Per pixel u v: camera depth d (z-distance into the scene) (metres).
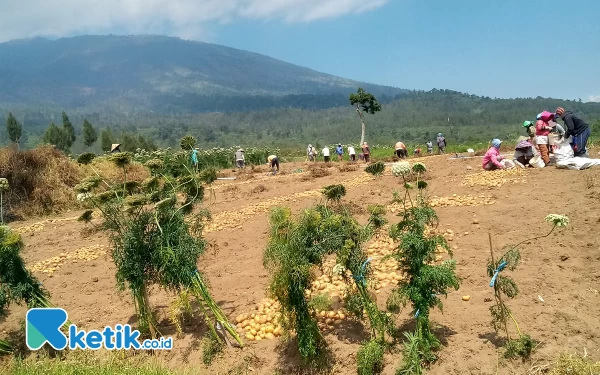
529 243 7.73
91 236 12.45
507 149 23.78
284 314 5.50
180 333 6.12
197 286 5.98
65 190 18.14
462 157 20.00
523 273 6.68
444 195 11.85
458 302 6.14
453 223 9.37
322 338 5.45
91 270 9.62
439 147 31.61
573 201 9.38
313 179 17.80
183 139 6.99
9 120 51.72
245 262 8.90
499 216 9.30
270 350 5.84
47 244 12.17
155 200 6.23
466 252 7.76
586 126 13.03
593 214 8.41
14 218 16.89
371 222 5.40
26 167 18.17
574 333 5.17
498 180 12.30
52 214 17.38
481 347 5.14
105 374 5.56
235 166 32.53
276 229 5.41
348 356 5.39
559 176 11.79
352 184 15.18
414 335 5.12
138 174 18.75
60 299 8.10
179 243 5.96
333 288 6.85
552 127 14.12
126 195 6.52
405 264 5.14
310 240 5.21
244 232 10.90
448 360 5.03
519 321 5.50
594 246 7.21
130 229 6.08
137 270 6.09
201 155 27.67
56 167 18.56
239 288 7.71
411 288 5.05
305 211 5.30
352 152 27.73
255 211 12.77
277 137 154.12
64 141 51.16
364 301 5.27
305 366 5.44
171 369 5.78
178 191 6.52
